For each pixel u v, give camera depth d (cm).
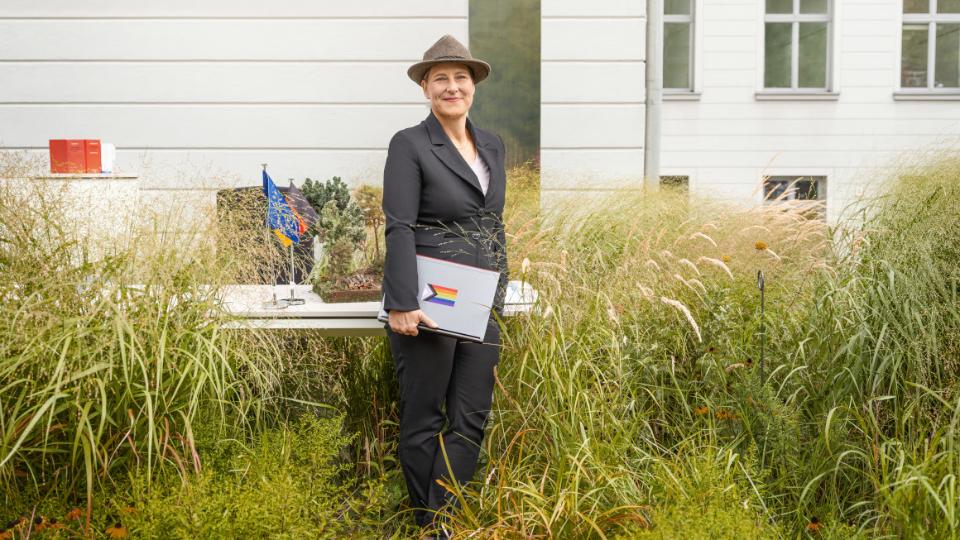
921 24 1123
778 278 377
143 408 253
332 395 340
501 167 305
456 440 290
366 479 319
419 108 520
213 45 512
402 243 278
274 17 512
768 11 1106
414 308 275
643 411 319
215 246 295
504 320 318
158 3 508
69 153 390
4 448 236
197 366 256
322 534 248
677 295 347
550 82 521
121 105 512
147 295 270
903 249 310
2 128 511
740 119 1099
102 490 246
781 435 286
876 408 290
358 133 520
